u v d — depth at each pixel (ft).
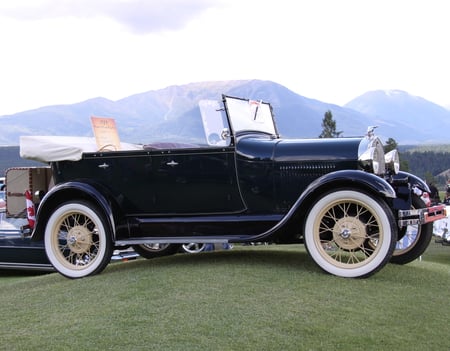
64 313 12.64
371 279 14.74
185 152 17.04
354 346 10.33
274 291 13.34
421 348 10.36
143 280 14.90
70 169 18.26
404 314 12.08
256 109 19.04
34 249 29.35
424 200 17.84
